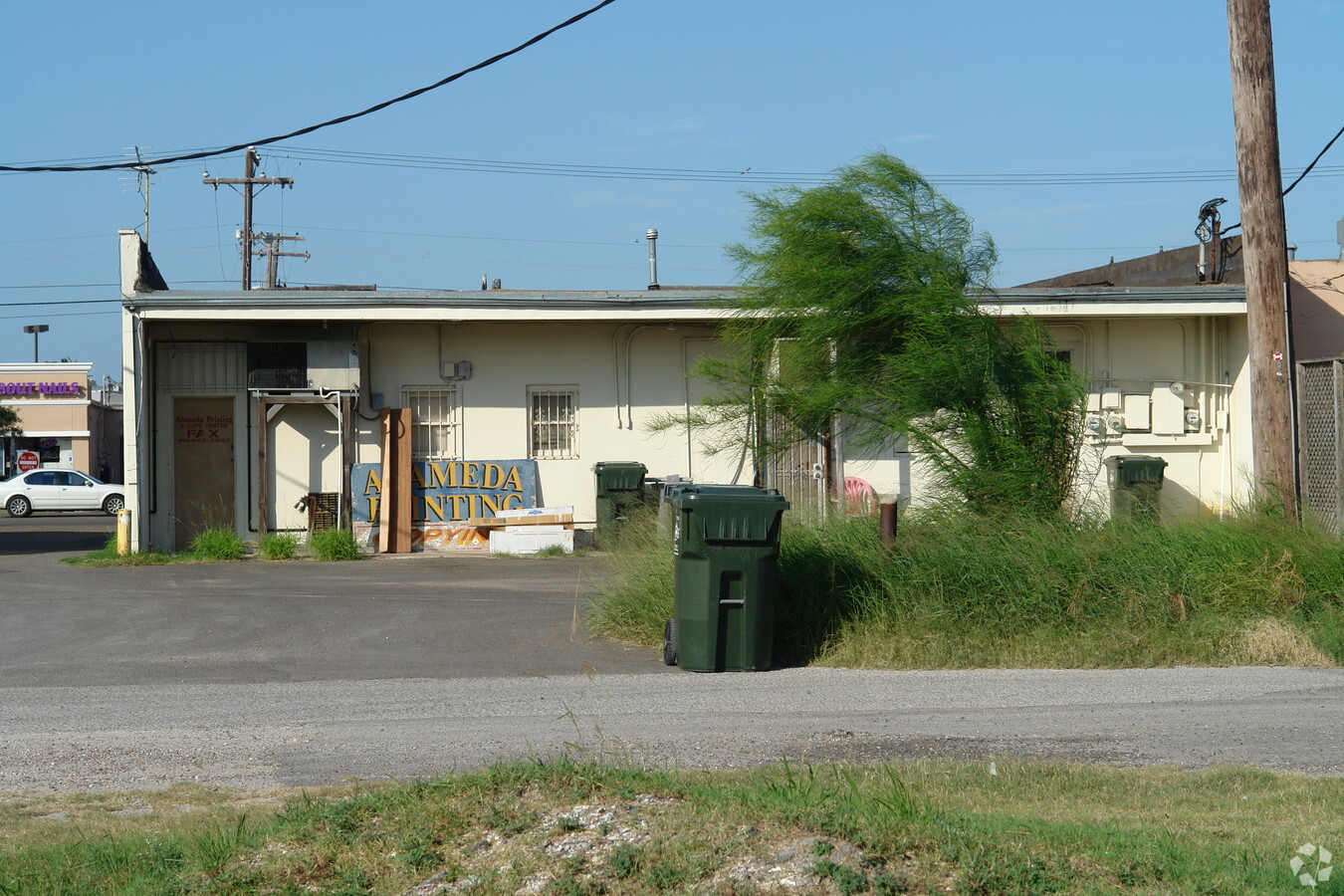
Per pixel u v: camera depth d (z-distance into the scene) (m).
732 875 4.56
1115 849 4.88
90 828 5.79
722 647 10.00
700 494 10.05
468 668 10.20
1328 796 6.05
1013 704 8.67
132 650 11.08
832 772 6.17
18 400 52.41
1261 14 12.31
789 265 15.14
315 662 10.49
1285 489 12.10
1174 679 9.56
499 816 5.28
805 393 15.72
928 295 14.15
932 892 4.41
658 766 6.79
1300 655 10.22
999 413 13.85
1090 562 11.00
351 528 19.72
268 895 4.84
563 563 17.80
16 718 8.35
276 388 19.50
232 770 6.95
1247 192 12.38
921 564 11.02
